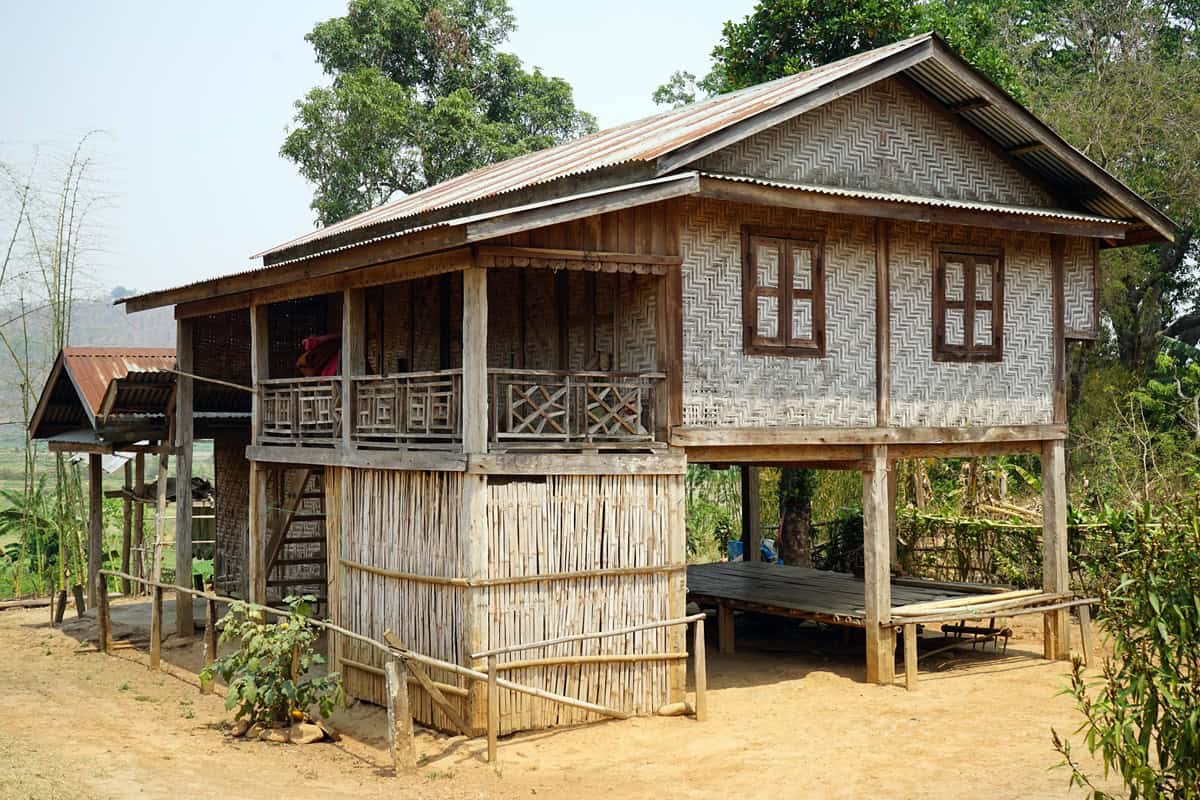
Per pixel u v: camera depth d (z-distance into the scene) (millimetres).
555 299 13445
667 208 11812
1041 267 14742
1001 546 17641
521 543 11016
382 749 10891
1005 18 30578
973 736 10953
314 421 13656
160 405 16984
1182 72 27906
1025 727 11258
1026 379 14539
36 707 12617
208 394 17297
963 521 18047
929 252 13734
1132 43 29438
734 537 24625
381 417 12359
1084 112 26688
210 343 17141
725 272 12188
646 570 11633
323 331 18047
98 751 10406
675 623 11367
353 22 33375
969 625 16359
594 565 11367
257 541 14852
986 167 14422
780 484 21344
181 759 10281
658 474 11703
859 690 12859
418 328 15570
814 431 12703
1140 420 25109
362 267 12016
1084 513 16672
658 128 14805
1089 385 26281
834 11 23547
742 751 10508
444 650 11156
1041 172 14766
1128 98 26688
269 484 17219
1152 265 28047
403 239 10922
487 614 10820
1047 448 14836
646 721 11484
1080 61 31328
